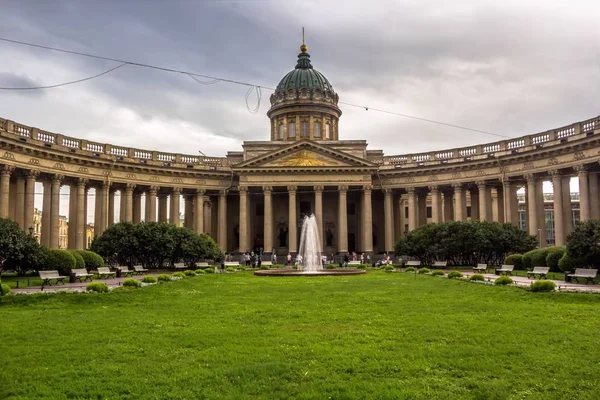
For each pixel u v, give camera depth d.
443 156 69.69
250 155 77.94
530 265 43.94
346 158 70.88
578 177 53.47
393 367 11.81
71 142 59.34
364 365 11.98
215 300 23.34
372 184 73.06
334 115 88.25
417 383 10.78
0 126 49.84
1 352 13.41
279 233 79.31
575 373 11.44
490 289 25.72
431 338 14.67
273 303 22.11
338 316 18.39
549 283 23.95
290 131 86.12
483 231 50.91
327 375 11.31
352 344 14.02
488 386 10.55
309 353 13.08
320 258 59.97
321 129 86.19
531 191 59.34
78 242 59.12
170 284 30.06
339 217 72.06
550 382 10.86
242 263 65.69
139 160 67.12
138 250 48.03
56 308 21.00
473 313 18.94
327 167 70.62
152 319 18.16
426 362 12.22
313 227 64.69
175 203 70.31
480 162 64.38
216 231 79.44
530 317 17.88
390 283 30.92
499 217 69.56
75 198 60.41
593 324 16.45
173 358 12.79
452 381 10.97
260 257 66.31
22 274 39.12
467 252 51.75
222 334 15.40
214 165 74.00
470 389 10.51
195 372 11.52
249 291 26.98
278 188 73.38
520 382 10.89
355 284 30.44
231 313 19.39
